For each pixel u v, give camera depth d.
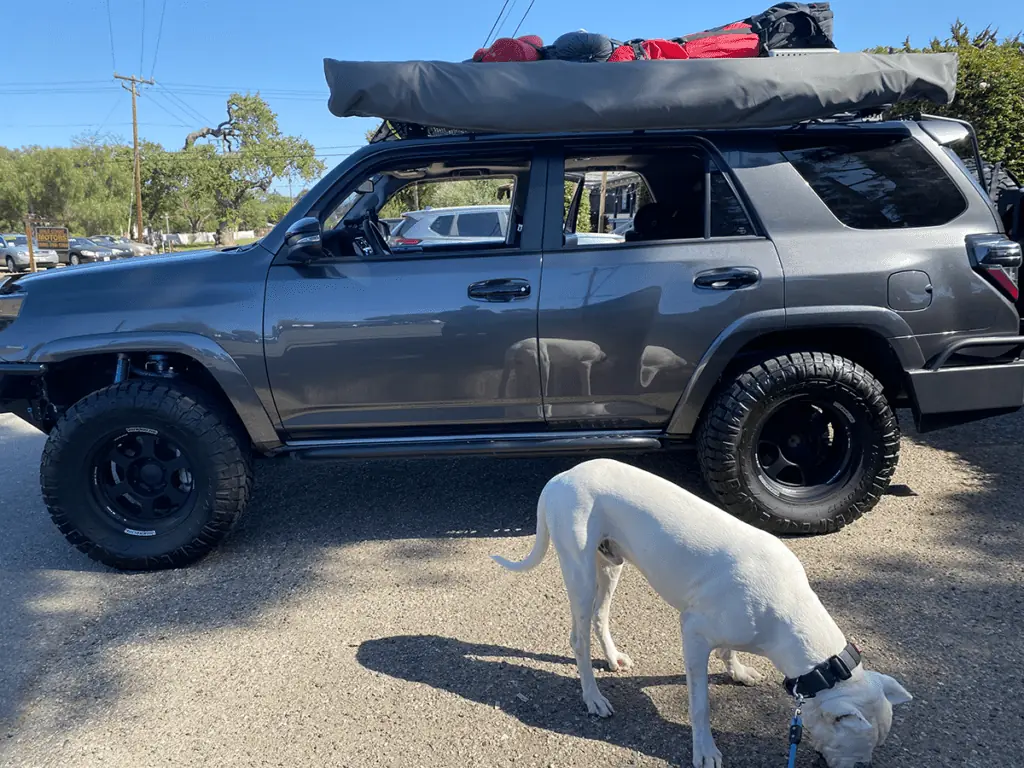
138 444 3.37
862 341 3.49
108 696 2.49
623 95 3.11
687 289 3.27
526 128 3.16
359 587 3.18
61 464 3.24
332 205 3.45
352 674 2.58
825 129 3.41
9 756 2.22
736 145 3.40
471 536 3.64
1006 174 6.21
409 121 3.18
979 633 2.64
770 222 3.33
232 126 54.50
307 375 3.31
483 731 2.27
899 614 2.78
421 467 4.63
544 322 3.27
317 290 3.29
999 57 7.74
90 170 50.16
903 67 3.19
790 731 1.95
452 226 9.30
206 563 3.46
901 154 3.43
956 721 2.21
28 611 3.06
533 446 3.39
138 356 3.60
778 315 3.26
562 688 2.47
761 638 2.00
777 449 3.48
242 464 3.35
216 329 3.27
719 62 3.13
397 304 3.27
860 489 3.41
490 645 2.73
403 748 2.21
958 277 3.32
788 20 3.58
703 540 2.09
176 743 2.26
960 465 4.23
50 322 3.32
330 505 4.09
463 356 3.30
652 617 2.87
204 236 58.22
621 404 3.38
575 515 2.27
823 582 3.04
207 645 2.78
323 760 2.17
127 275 3.37
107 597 3.17
